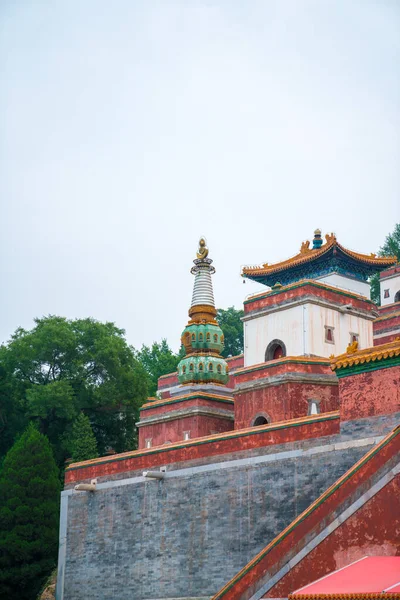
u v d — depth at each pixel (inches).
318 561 1192.8
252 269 2496.3
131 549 1787.6
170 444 1771.7
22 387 2568.9
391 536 1146.7
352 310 1984.5
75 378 2581.2
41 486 2003.0
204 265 2278.5
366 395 1422.2
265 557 1234.0
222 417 2041.1
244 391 1873.8
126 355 2699.3
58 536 2001.7
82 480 1974.7
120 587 1786.4
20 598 1927.9
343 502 1198.3
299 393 1790.1
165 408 2100.1
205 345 2169.0
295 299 1936.5
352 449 1418.6
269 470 1549.0
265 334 1991.9
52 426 2571.4
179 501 1707.7
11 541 1924.2
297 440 1518.2
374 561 1118.4
